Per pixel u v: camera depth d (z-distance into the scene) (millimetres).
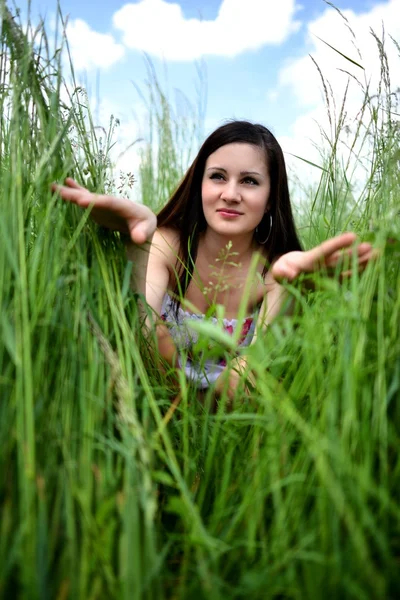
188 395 1382
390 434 919
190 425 1264
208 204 1683
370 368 937
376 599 749
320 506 822
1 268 979
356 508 818
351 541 796
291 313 1583
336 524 798
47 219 1076
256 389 1194
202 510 1086
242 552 911
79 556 843
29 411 875
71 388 980
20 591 783
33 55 1144
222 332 932
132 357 1139
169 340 1534
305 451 938
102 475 914
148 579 808
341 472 824
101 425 992
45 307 1017
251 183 1662
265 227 1843
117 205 1158
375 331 963
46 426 934
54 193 1129
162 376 1366
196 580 837
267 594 808
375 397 922
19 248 1036
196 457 1149
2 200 1066
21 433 866
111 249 1232
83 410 965
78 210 1186
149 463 938
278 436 958
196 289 1795
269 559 873
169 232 1805
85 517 828
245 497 933
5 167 1178
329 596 781
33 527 807
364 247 1082
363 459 869
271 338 1242
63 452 899
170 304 1794
